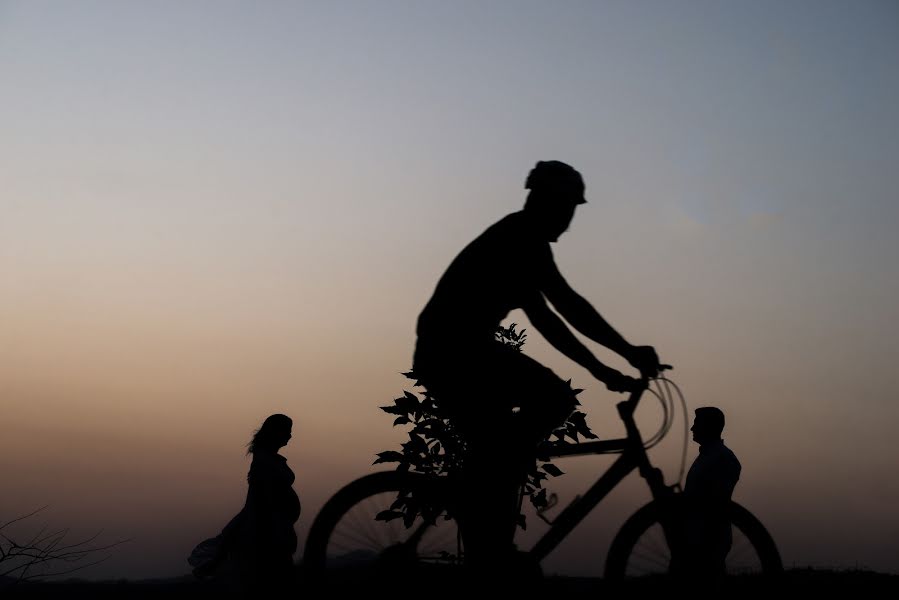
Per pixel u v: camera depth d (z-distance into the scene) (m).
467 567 4.15
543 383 4.19
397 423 6.93
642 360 4.33
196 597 7.52
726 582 4.28
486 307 4.19
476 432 4.21
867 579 8.79
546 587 4.18
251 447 7.86
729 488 6.87
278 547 7.38
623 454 4.29
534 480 6.61
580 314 4.32
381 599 4.11
